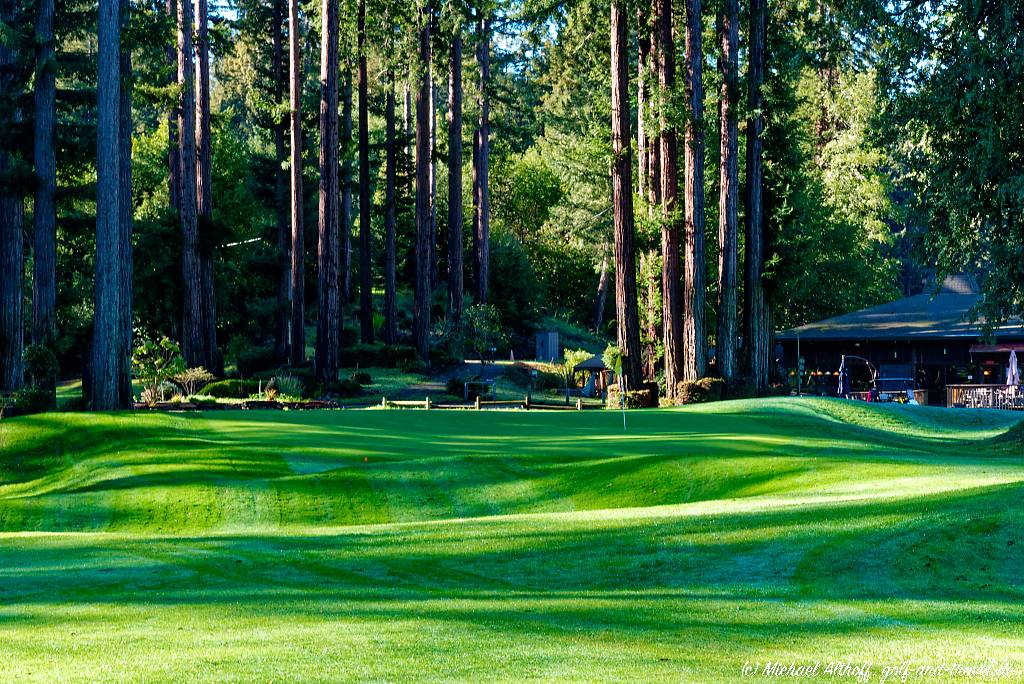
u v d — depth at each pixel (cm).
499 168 9419
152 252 5084
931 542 1155
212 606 986
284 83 5900
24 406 3059
